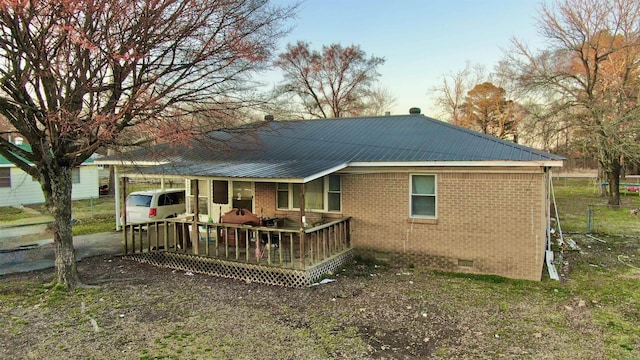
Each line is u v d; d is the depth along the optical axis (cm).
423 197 1077
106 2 782
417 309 779
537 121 2516
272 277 946
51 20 746
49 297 833
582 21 2389
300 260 965
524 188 966
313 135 1394
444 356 594
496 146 1048
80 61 807
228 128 1098
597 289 898
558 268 1070
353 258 1148
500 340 646
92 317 732
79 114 836
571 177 4444
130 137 976
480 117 4584
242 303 812
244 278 980
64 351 601
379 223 1118
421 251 1073
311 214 1207
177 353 597
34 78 803
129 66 823
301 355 594
